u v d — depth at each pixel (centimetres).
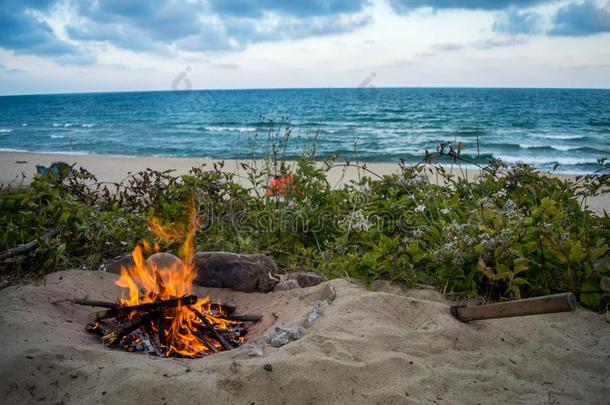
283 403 276
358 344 326
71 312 394
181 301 359
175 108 7325
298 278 471
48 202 564
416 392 288
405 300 390
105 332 365
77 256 528
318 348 319
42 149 2602
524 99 8450
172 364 306
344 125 3900
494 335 356
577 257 426
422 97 9269
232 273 455
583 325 386
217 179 670
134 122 4766
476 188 639
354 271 473
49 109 7956
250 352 318
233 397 275
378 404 277
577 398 292
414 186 627
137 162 1723
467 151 2364
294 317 381
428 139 2944
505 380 305
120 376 283
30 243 489
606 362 329
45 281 435
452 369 313
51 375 287
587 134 3225
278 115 5278
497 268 422
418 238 518
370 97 8450
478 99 8444
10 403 271
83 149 2589
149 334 363
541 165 1862
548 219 496
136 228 561
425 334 349
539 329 368
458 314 369
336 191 627
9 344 312
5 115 6519
